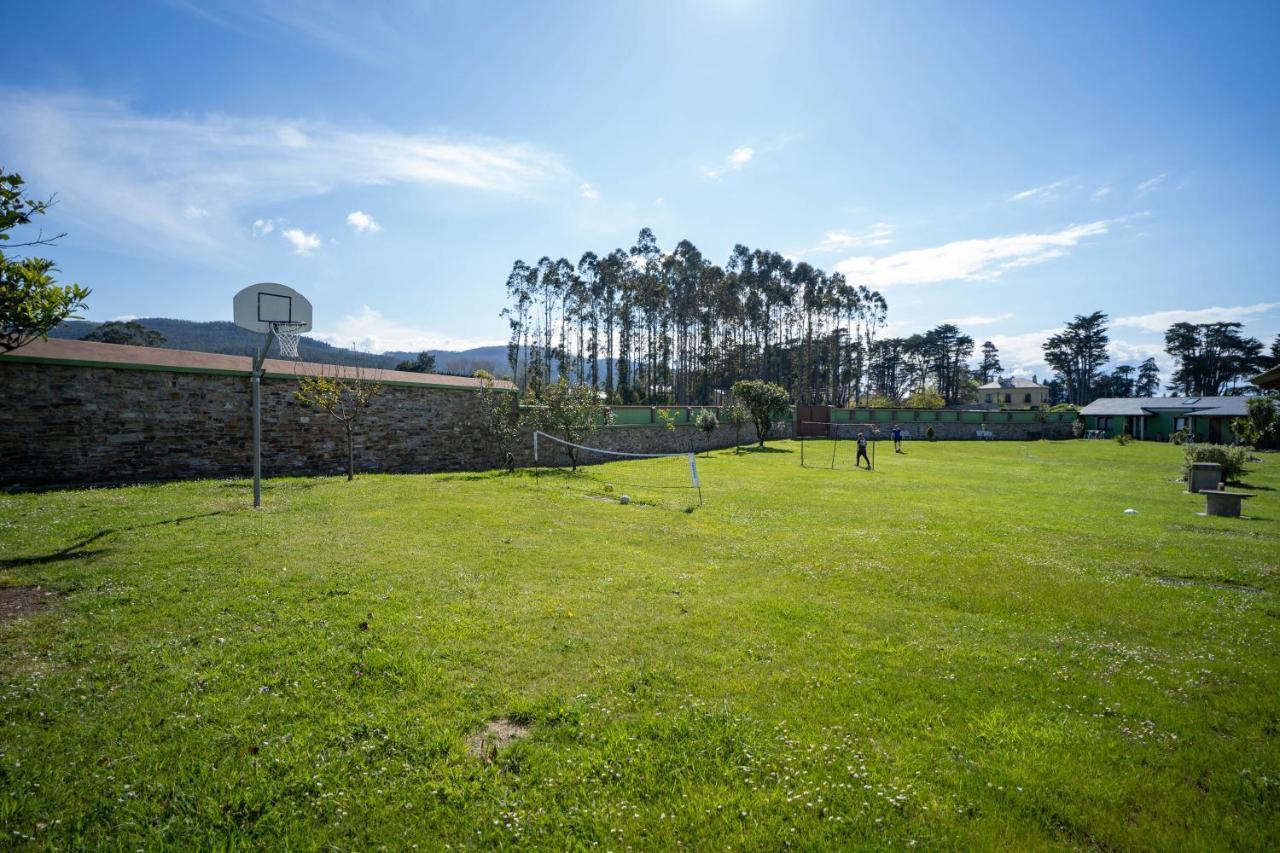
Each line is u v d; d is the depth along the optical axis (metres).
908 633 6.98
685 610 7.51
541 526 12.33
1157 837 3.60
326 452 20.77
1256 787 4.10
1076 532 13.67
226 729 4.39
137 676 5.09
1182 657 6.42
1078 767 4.29
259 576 7.80
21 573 7.58
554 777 4.01
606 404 34.09
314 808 3.66
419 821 3.59
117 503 12.34
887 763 4.27
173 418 17.36
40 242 7.40
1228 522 15.25
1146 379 134.75
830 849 3.43
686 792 3.89
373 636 6.08
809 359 102.06
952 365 120.50
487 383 26.89
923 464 33.41
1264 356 94.19
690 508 15.94
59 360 15.42
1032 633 7.13
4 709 4.47
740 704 5.06
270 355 21.33
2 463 14.73
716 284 82.31
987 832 3.60
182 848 3.31
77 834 3.36
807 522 14.45
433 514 12.75
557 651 6.05
